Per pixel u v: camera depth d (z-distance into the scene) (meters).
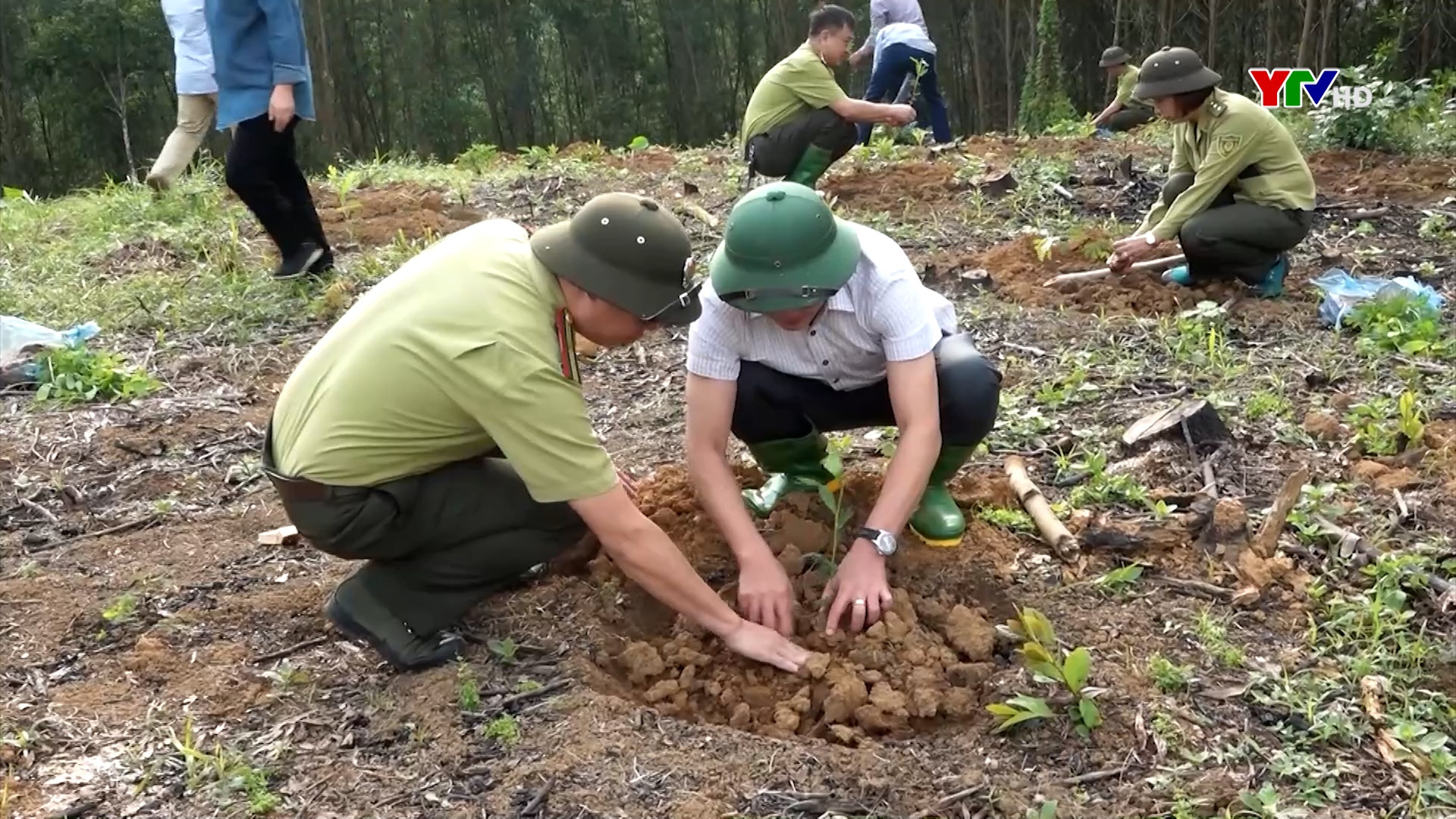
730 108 33.09
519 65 31.69
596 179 8.29
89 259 6.46
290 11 5.37
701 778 2.39
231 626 3.03
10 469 4.02
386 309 2.56
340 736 2.60
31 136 29.06
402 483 2.63
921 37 10.47
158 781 2.48
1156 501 3.45
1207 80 5.07
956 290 5.60
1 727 2.65
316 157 28.50
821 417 3.13
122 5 27.67
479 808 2.35
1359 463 3.69
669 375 4.64
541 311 2.45
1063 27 25.38
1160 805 2.34
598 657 2.81
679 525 3.27
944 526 3.12
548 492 2.47
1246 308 5.13
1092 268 5.78
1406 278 5.38
